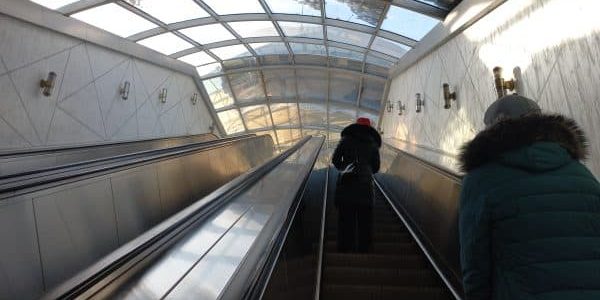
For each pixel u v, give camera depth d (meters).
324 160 13.20
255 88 21.70
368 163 5.64
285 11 13.79
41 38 9.25
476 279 1.90
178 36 15.53
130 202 5.36
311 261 5.00
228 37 16.58
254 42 17.12
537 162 1.79
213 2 13.13
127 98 12.95
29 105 8.87
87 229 4.30
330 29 15.13
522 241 1.73
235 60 19.52
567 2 4.47
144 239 2.49
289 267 3.29
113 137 12.14
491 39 6.55
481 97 6.96
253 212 3.38
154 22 13.45
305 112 23.73
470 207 1.93
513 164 1.84
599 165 3.96
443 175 5.23
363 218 5.59
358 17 12.99
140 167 5.88
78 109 10.52
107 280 2.01
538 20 5.09
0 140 8.12
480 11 6.73
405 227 6.72
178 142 12.79
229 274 2.14
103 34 11.38
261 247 2.45
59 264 3.73
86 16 12.10
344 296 4.34
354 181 5.49
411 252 5.90
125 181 5.38
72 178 4.29
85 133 10.80
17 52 8.59
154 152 6.94
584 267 1.63
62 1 10.37
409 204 7.25
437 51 9.76
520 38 5.57
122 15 12.59
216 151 9.64
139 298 1.90
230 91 21.73
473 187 1.95
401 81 14.77
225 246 2.56
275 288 2.61
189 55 17.97
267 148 17.28
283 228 3.11
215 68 19.94
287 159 7.06
